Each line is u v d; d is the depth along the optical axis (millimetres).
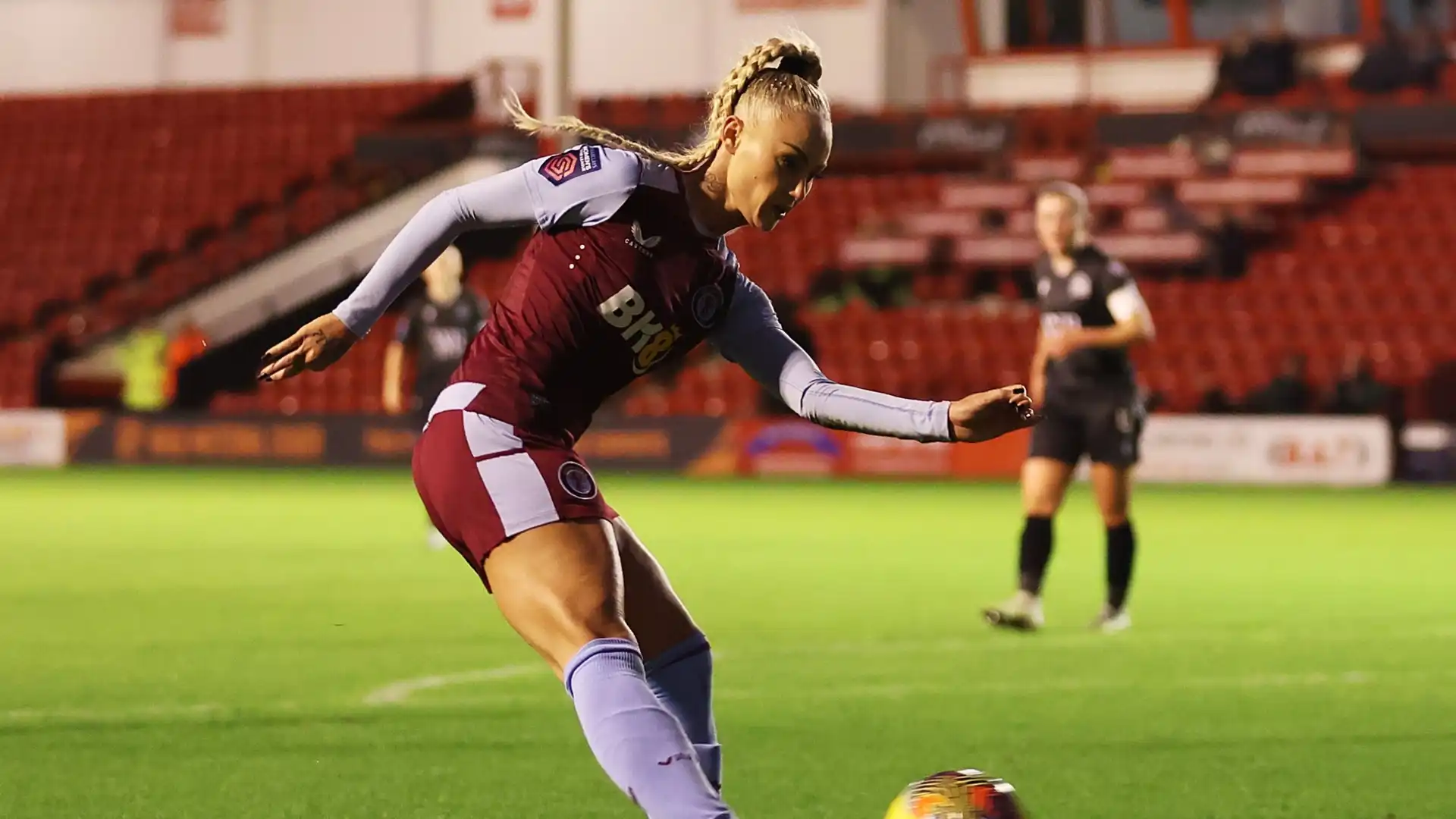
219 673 17047
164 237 71062
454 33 75562
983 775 7750
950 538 33844
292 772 12258
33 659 17953
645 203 8086
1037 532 20516
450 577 26547
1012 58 69688
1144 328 19828
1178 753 13125
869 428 8375
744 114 7984
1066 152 64812
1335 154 62281
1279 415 54438
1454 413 56594
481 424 8102
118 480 52562
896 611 22484
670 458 55812
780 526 36562
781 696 15789
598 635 7664
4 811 11016
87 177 74938
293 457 59031
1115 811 11188
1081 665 17828
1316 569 28484
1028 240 62500
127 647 18906
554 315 8188
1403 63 65188
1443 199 63875
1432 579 26984
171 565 28344
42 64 80562
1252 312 60625
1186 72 68375
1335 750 13266
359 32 76938
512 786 11805
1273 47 65750
